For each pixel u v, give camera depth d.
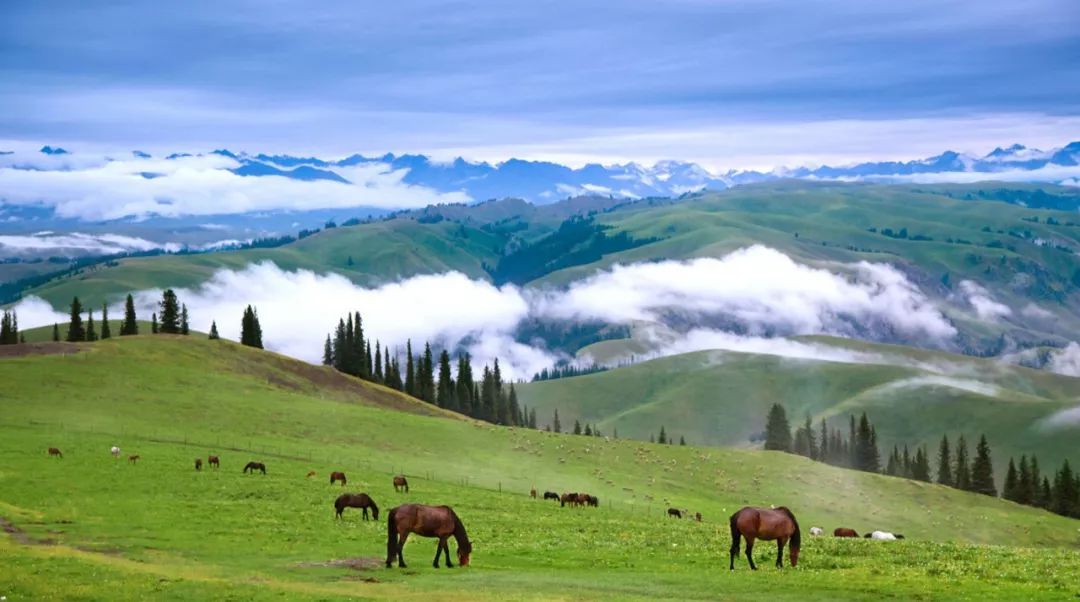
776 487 138.12
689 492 126.88
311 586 33.97
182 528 51.28
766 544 50.25
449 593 32.78
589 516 78.44
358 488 81.94
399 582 35.78
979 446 196.75
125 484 68.81
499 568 40.62
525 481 115.44
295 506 64.38
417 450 123.44
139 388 126.56
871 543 49.56
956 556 43.62
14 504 57.28
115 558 40.19
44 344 146.12
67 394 116.69
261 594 31.52
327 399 161.38
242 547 45.50
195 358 156.88
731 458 151.62
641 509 105.19
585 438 153.38
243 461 93.06
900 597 33.25
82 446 87.06
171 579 33.72
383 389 184.25
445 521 40.25
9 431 93.00
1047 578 36.44
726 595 33.69
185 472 79.19
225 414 121.06
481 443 135.38
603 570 40.50
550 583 36.03
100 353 143.12
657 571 39.97
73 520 52.00
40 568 34.12
